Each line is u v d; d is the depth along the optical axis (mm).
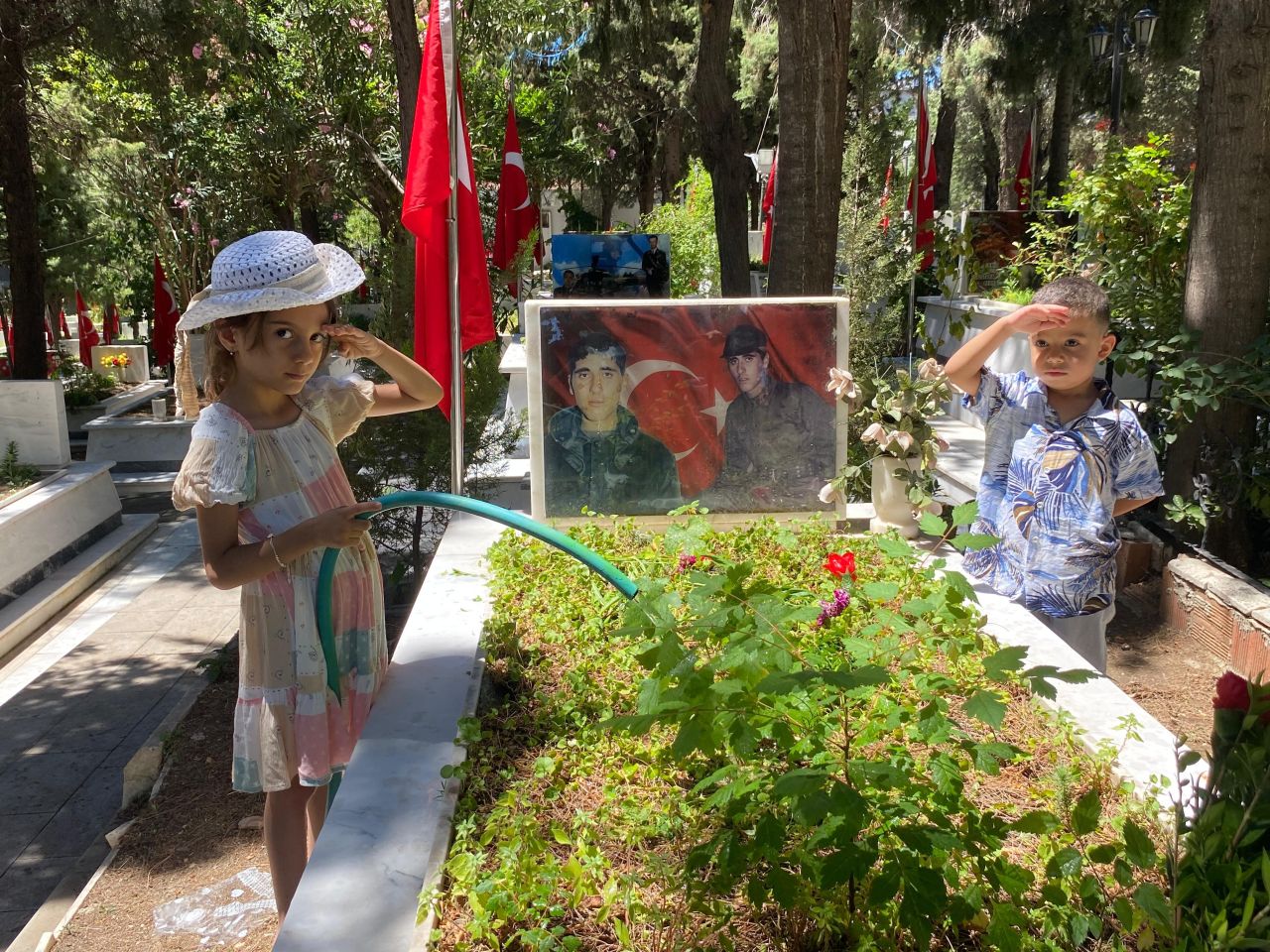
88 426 16797
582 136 26672
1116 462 3861
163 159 19922
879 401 5230
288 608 2980
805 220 7832
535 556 4676
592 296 14719
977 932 2201
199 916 4891
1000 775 2887
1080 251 9141
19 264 15375
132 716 7777
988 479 4105
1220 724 2018
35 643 9477
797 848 2227
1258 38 6535
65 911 5184
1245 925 1727
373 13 16234
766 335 5246
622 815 2615
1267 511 6840
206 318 2773
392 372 3246
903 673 3291
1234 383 6656
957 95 23766
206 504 2816
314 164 17109
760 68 23281
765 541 4801
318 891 2324
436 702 3264
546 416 5258
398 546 9242
